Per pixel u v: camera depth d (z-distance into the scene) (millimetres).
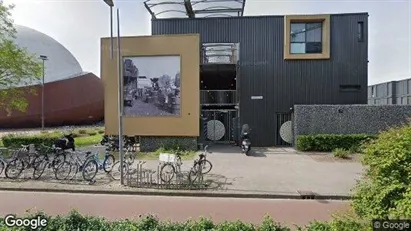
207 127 19797
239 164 12234
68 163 10172
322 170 11109
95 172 9750
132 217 6332
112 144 15250
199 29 19297
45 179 9695
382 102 30344
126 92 16672
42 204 7406
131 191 8430
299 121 16609
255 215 6578
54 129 34906
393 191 3516
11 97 18375
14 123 37750
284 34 18703
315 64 18672
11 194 8359
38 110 38406
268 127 18828
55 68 43406
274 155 14602
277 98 18797
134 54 16672
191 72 16359
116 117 16766
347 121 16328
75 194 8391
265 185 8938
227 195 8141
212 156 14219
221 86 21547
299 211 6867
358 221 3684
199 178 9109
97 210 6930
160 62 16547
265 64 18875
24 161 10297
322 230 3945
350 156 14102
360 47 18469
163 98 16484
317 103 18609
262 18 18938
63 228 4238
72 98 41281
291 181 9430
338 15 18500
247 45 19000
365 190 3984
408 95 25969
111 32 10172
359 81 18422
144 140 16516
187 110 16312
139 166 9930
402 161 3588
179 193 8250
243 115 18891
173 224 4445
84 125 43188
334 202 7637
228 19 19094
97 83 44906
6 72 16688
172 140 16406
